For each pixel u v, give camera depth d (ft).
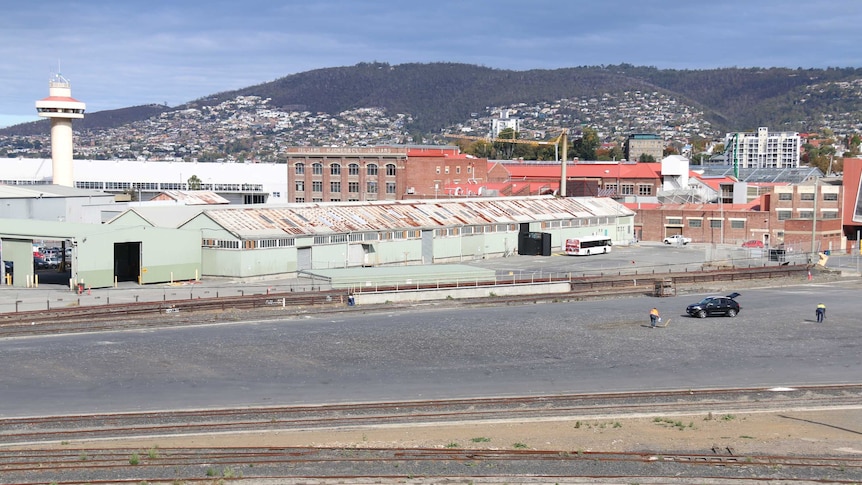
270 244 353.31
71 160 609.42
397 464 137.59
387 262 402.93
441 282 331.36
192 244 346.74
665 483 130.93
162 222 365.61
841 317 280.31
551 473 134.92
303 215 389.39
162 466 134.82
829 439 155.43
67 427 159.74
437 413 170.81
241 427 160.97
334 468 135.54
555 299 319.68
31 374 198.49
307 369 208.03
